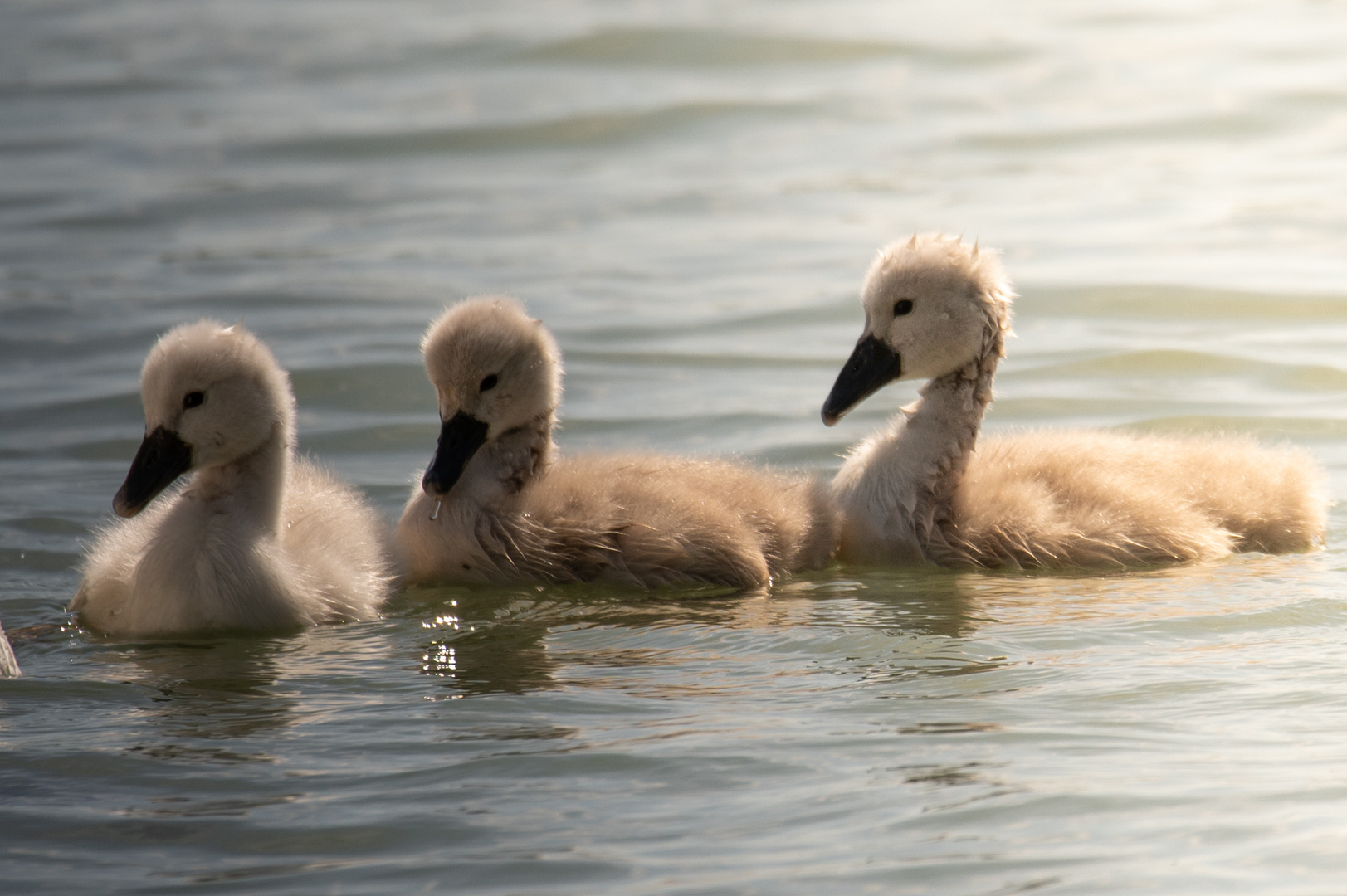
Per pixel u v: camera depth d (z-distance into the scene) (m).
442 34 36.06
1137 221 24.25
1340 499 14.64
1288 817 7.81
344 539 12.30
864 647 10.65
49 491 14.91
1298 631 10.77
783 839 7.71
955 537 13.13
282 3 40.62
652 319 20.52
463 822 7.93
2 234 24.70
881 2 37.53
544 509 12.55
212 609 11.38
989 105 30.34
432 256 23.62
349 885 7.33
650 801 8.14
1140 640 10.66
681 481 12.96
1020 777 8.34
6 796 8.29
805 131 29.33
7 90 33.06
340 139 29.48
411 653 10.79
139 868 7.52
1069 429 15.34
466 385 12.82
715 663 10.38
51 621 11.82
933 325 13.56
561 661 10.49
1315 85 30.58
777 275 22.31
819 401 17.56
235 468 11.88
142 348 19.39
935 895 7.17
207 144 29.52
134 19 39.53
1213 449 14.05
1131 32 34.78
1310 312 20.28
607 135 29.36
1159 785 8.21
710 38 33.81
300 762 8.70
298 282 22.31
